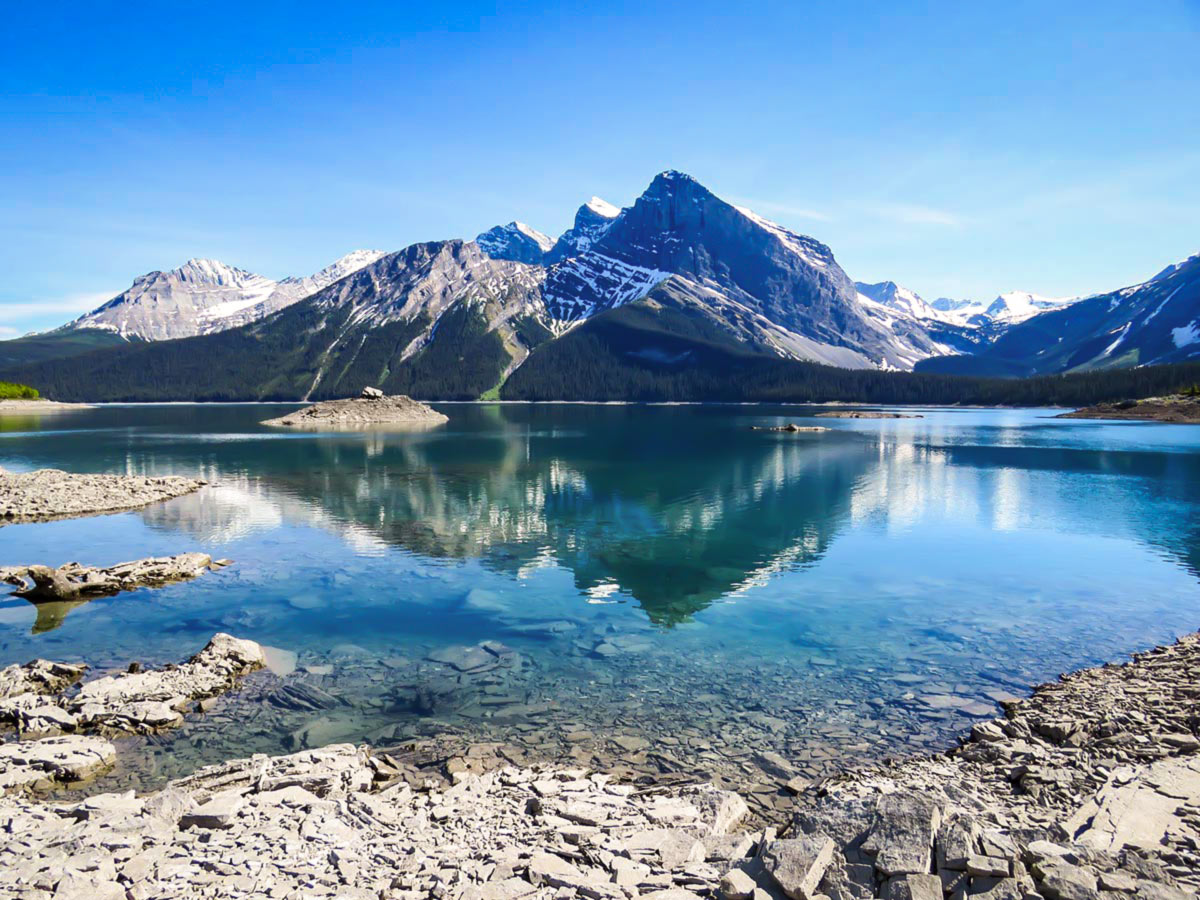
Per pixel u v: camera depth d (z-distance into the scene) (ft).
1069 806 35.68
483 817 37.06
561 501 156.15
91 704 53.26
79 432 397.60
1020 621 75.15
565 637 70.95
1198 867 26.53
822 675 60.54
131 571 92.02
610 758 46.14
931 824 27.81
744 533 122.31
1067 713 49.55
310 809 36.91
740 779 43.11
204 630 73.46
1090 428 423.64
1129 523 129.90
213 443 318.45
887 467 220.02
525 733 50.06
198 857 31.37
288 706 54.95
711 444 312.91
